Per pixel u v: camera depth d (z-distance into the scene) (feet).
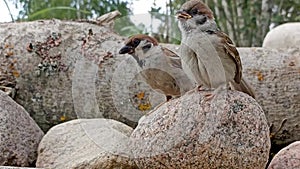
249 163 10.27
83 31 11.71
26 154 10.87
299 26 12.19
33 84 11.68
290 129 11.80
